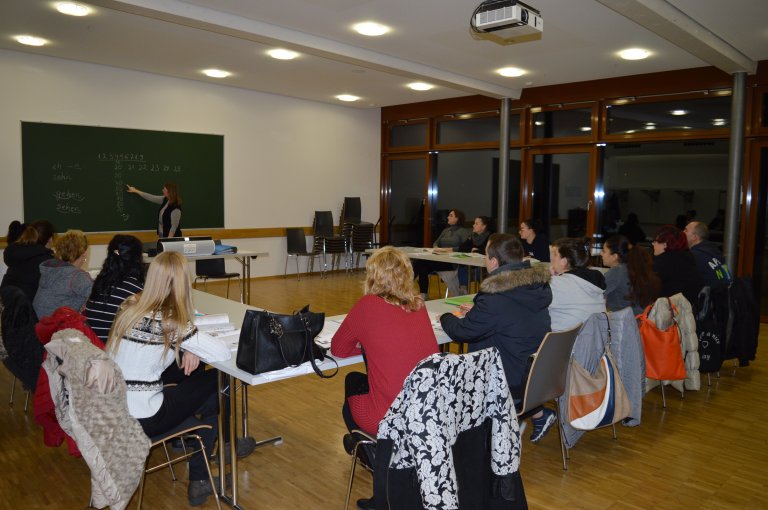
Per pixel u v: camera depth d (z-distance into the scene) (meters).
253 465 2.86
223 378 2.58
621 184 7.27
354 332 2.18
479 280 6.55
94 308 2.56
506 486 2.02
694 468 2.91
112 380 1.92
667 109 6.73
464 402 1.90
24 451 2.98
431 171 9.37
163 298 2.17
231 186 8.16
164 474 2.79
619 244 3.84
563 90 7.46
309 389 3.98
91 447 1.89
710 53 5.14
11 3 4.49
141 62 6.57
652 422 3.51
